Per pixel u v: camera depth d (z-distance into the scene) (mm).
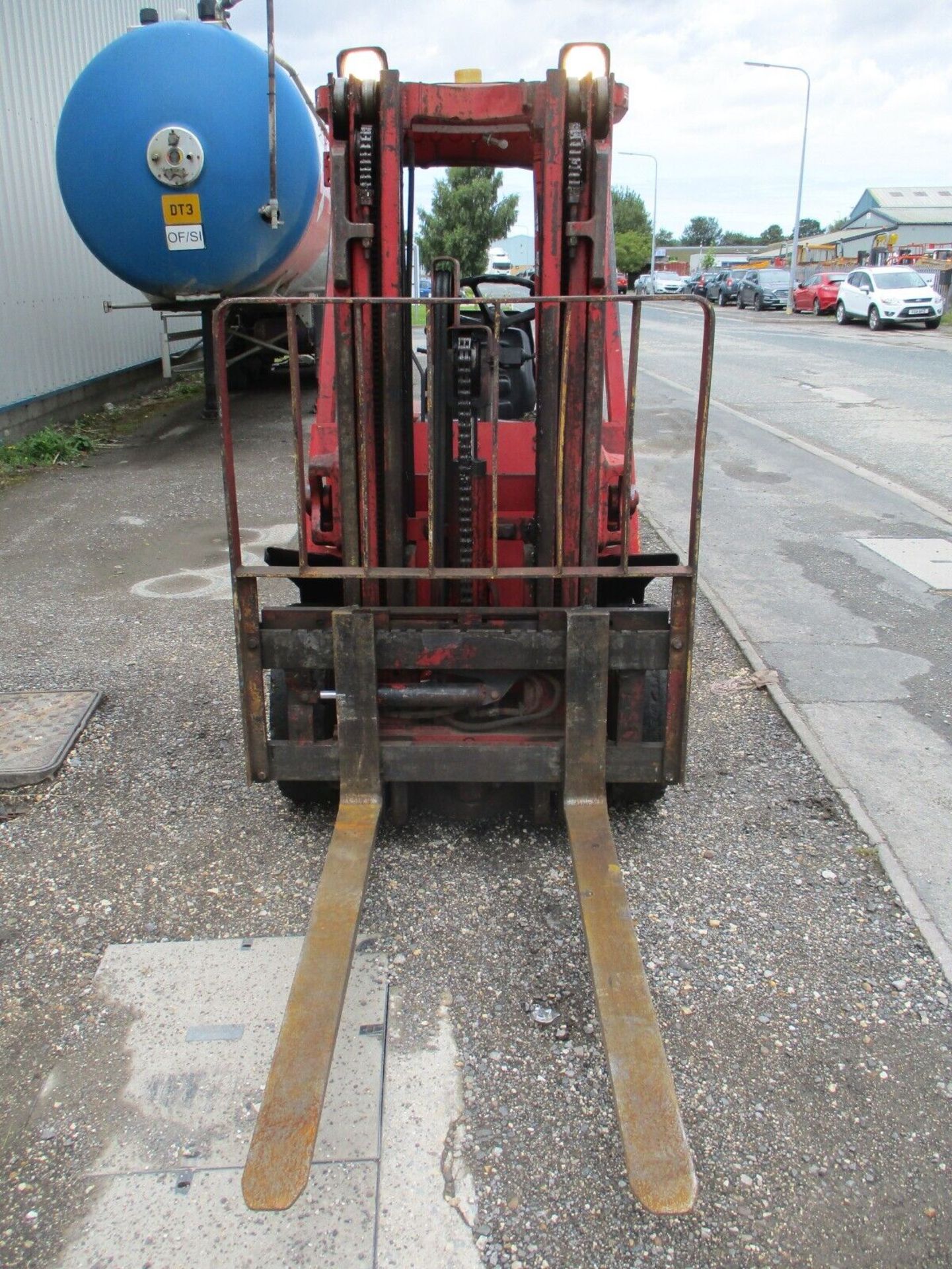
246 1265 2172
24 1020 2855
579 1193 2346
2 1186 2367
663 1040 2486
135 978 3002
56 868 3549
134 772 4180
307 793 3812
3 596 6332
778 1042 2770
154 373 14727
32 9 10703
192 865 3564
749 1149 2455
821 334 23953
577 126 3004
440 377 3295
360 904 2846
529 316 4426
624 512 3117
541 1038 2779
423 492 3924
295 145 8922
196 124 8469
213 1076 2652
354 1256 2188
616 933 2721
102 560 7031
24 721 4508
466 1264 2186
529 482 3791
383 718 3488
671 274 52844
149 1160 2424
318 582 3885
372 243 3137
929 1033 2801
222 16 9977
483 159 4031
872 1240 2236
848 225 73312
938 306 25062
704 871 3520
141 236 8930
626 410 3029
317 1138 2449
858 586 6375
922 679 5023
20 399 10523
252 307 12281
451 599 3691
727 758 4285
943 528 7660
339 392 3105
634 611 3260
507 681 3459
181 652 5414
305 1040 2361
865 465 9773
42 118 10961
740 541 7344
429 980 2998
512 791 4023
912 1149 2453
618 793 3803
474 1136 2482
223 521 7965
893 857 3586
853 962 3074
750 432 11344
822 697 4812
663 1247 2225
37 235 10867
